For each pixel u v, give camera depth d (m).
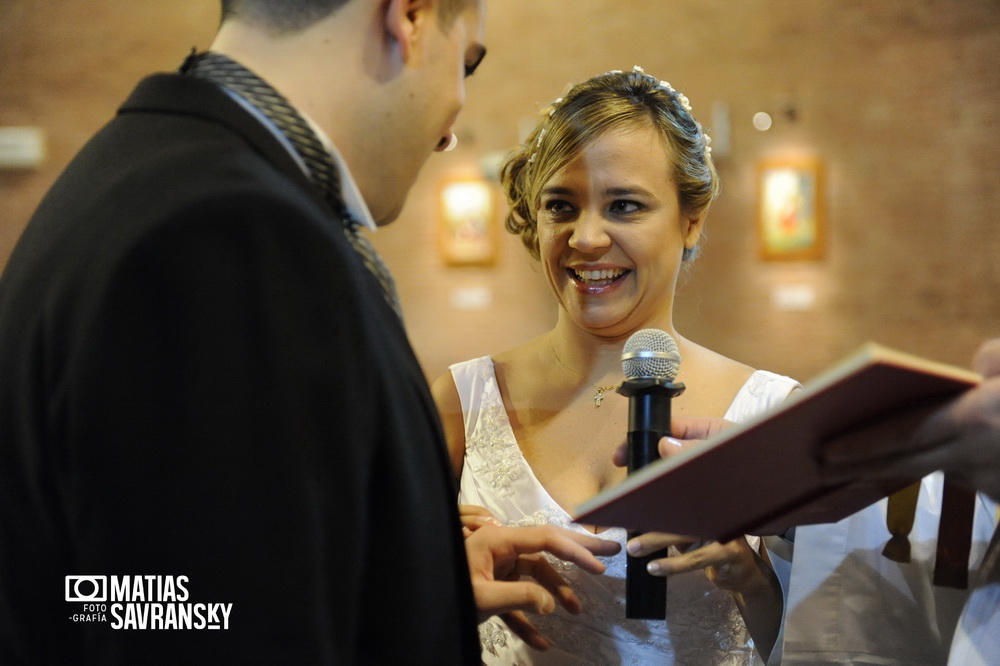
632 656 1.76
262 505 0.83
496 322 8.39
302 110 1.07
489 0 8.32
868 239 7.90
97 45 8.13
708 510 1.13
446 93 1.16
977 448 0.93
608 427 1.85
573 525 1.79
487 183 8.38
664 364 1.38
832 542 1.68
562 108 1.80
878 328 7.85
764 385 1.83
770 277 8.02
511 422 1.95
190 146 0.94
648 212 1.74
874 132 7.90
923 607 1.63
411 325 8.51
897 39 7.83
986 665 1.21
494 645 1.86
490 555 1.54
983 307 7.69
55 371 0.88
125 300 0.83
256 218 0.86
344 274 0.90
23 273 0.96
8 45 8.12
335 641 0.87
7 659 0.92
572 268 1.79
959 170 7.75
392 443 0.94
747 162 8.04
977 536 1.56
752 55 8.02
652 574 1.45
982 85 7.70
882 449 0.98
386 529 0.95
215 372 0.83
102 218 0.90
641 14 8.13
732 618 1.75
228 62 1.05
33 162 8.07
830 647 1.65
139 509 0.82
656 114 1.76
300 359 0.85
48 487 0.90
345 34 1.08
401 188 1.20
